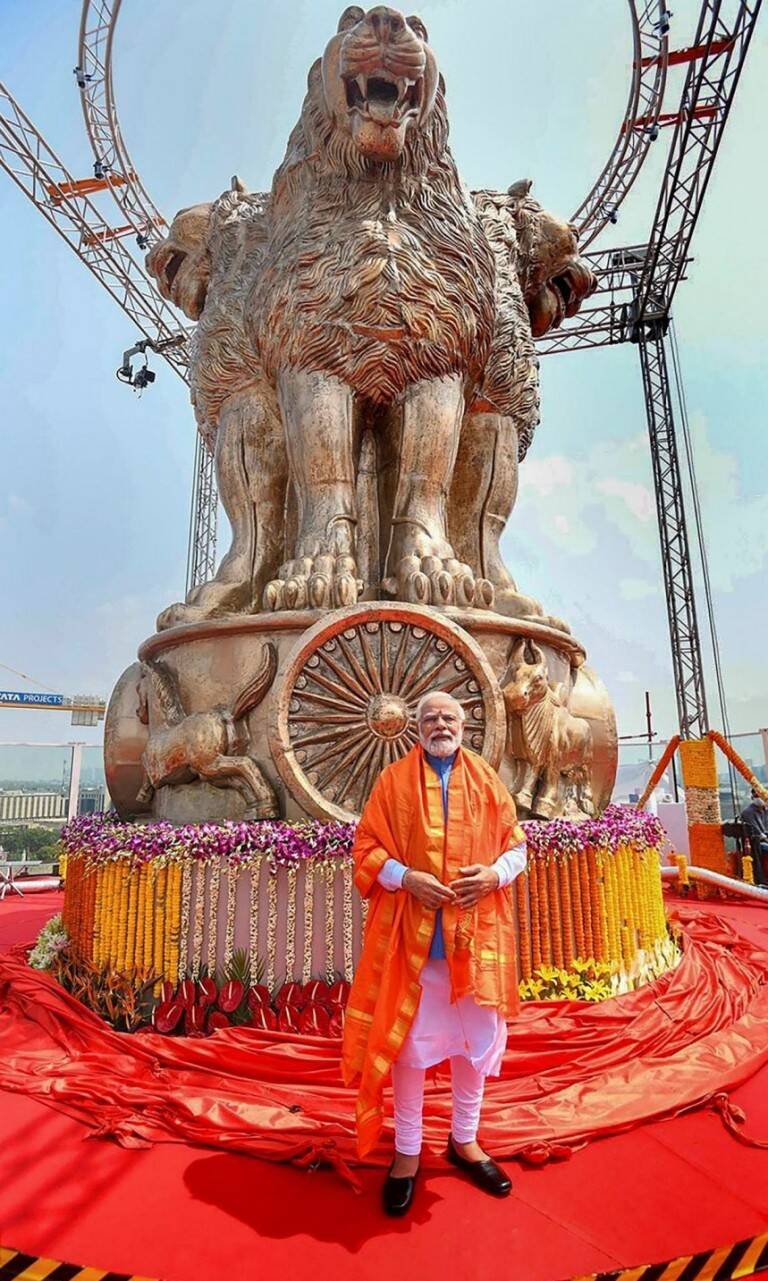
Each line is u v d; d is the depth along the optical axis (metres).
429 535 4.19
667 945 3.93
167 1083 2.60
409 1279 1.70
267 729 3.47
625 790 14.05
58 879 8.68
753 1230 1.87
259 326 4.41
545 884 3.29
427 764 2.16
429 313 4.15
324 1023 2.87
